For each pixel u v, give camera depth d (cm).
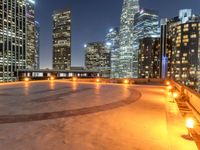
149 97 1684
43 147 588
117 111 1102
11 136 680
